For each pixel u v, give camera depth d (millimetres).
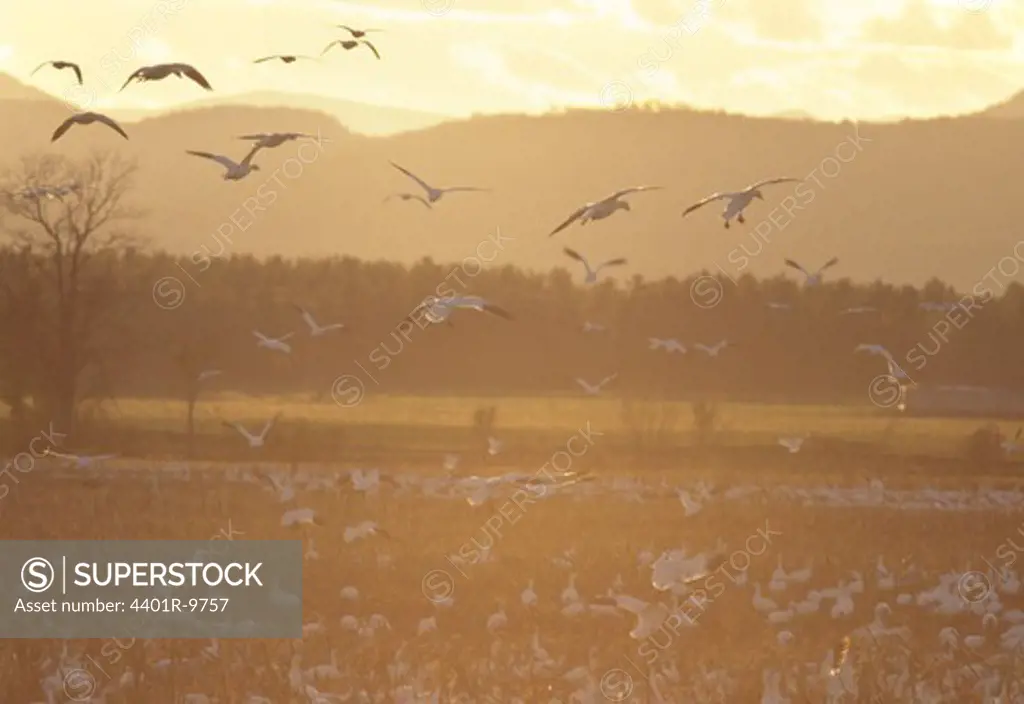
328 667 18500
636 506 43062
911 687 18703
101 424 72062
